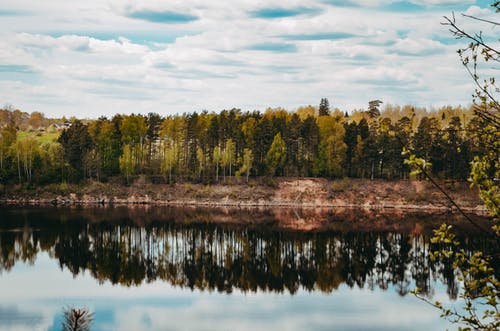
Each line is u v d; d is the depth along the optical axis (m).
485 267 8.70
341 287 51.97
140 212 108.06
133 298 47.78
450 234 9.09
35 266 60.00
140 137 139.38
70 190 126.75
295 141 137.75
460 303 44.66
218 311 43.94
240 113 159.75
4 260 62.69
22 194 123.81
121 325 39.72
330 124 138.00
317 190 127.94
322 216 104.75
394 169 127.31
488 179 8.45
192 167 139.75
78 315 13.51
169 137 137.50
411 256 66.56
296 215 106.38
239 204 124.31
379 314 42.75
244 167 130.25
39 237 77.25
